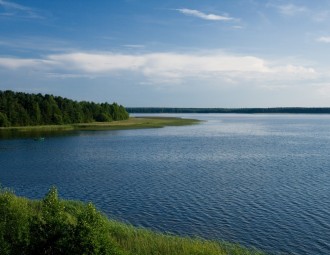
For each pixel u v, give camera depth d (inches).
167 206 1498.5
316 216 1363.2
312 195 1659.7
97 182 1955.0
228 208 1469.0
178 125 7096.5
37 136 4591.5
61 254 689.0
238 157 2874.0
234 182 1940.2
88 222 698.8
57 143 3831.2
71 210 1219.9
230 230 1227.2
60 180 2010.3
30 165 2491.4
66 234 702.5
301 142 4030.5
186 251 901.8
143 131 5575.8
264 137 4665.4
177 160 2723.9
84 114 7194.9
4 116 5861.2
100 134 4972.9
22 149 3319.4
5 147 3462.1
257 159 2765.7
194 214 1393.9
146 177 2085.4
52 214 748.6
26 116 6176.2
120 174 2177.7
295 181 1958.7
